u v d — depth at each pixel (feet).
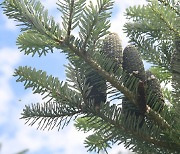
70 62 2.82
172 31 2.94
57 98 2.83
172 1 3.09
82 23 2.74
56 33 2.74
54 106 2.83
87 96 2.85
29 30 2.72
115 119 2.80
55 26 2.73
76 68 2.82
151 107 2.88
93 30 2.75
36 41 2.78
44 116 2.83
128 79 2.83
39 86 2.84
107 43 2.88
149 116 2.86
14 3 2.67
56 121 2.83
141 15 3.29
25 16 2.69
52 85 2.83
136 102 2.82
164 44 3.43
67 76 2.86
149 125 2.88
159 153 2.85
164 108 2.88
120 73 2.82
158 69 3.61
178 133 2.80
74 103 2.80
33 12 2.72
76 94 2.81
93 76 2.83
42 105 2.84
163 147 2.83
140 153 2.85
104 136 3.25
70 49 2.77
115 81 2.82
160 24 2.97
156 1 2.94
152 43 3.47
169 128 2.87
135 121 2.80
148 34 3.43
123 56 2.89
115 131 2.82
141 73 2.85
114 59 2.84
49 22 2.73
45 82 2.83
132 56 2.87
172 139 2.81
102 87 2.84
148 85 2.89
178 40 2.90
